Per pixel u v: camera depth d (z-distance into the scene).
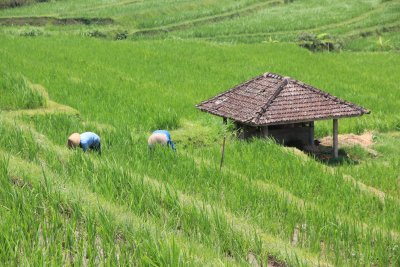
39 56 29.92
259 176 15.56
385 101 26.97
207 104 20.62
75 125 18.19
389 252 11.44
